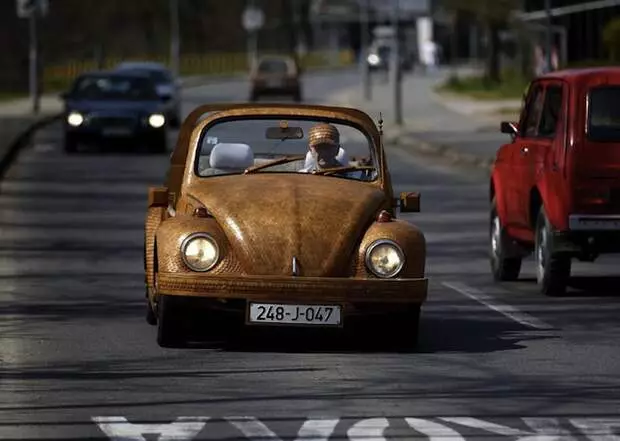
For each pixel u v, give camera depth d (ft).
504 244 114.62
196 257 79.10
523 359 80.48
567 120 104.53
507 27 521.65
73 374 74.84
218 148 87.51
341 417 65.21
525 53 488.02
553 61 301.43
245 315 78.48
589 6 318.65
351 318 83.20
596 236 104.01
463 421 64.64
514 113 372.58
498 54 533.96
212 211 81.56
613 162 103.71
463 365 78.43
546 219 105.81
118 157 243.60
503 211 114.73
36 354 80.48
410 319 81.97
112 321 92.32
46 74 586.04
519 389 71.97
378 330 82.48
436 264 124.98
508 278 115.34
